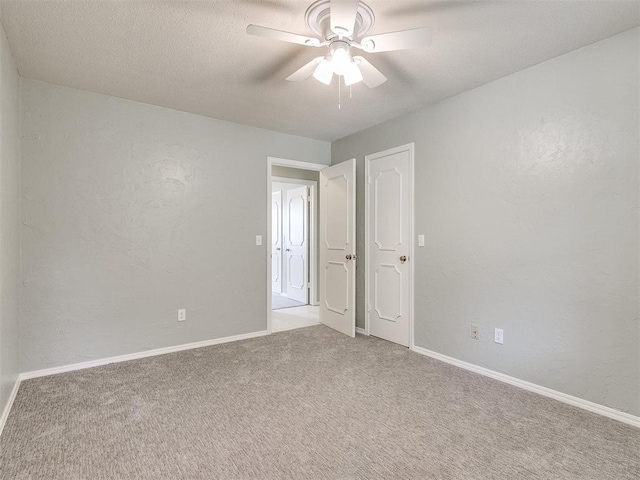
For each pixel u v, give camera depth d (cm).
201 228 350
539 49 226
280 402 233
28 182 268
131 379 269
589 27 202
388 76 263
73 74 261
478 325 284
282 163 407
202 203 350
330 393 247
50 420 208
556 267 238
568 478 160
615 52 210
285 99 309
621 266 209
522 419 211
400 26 201
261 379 271
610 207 213
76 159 287
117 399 236
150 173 321
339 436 193
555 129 237
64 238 283
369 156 388
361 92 294
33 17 192
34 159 270
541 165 244
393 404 230
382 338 377
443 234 311
